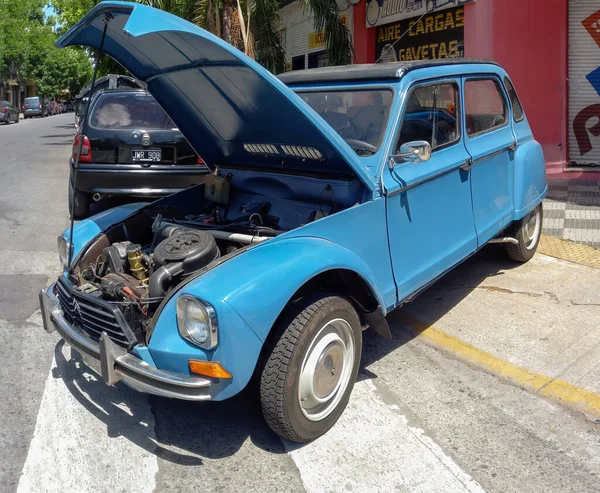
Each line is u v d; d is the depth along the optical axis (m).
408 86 4.16
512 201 5.59
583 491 3.05
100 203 9.19
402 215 4.09
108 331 3.38
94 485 3.18
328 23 11.30
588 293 5.49
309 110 3.52
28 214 9.12
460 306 5.36
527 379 4.11
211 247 3.64
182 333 3.08
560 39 10.09
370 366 4.39
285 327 3.25
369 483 3.15
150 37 3.59
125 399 4.02
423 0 11.27
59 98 66.94
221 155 4.86
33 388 4.16
